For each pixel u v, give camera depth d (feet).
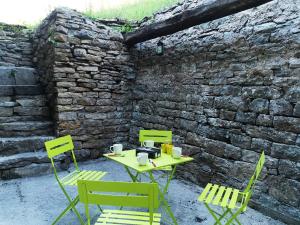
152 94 16.53
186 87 14.10
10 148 14.35
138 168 8.25
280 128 10.02
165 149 10.28
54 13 15.37
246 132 11.21
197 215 10.21
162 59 15.65
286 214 9.71
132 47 18.03
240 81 11.42
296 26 9.51
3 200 11.20
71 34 15.53
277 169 10.10
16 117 15.83
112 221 6.81
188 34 13.92
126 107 18.30
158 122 16.06
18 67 18.24
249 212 10.57
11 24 20.02
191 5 13.74
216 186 8.87
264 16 10.53
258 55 10.73
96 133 16.98
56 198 11.50
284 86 9.88
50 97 16.53
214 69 12.57
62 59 15.29
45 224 9.37
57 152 9.92
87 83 16.34
